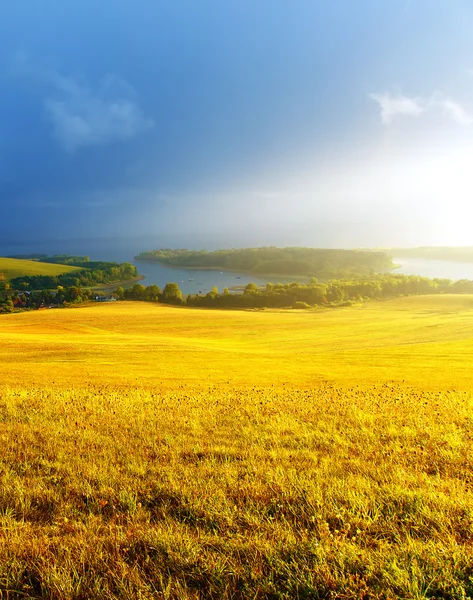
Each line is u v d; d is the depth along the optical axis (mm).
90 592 3049
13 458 5945
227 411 10242
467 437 7242
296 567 3221
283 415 9570
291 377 26016
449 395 15391
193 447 6629
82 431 7699
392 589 3051
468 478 5215
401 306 106312
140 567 3346
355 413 9750
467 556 3338
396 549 3529
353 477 5195
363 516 4121
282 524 4016
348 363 34750
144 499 4641
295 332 68812
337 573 3180
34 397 12281
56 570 3266
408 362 35344
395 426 8195
